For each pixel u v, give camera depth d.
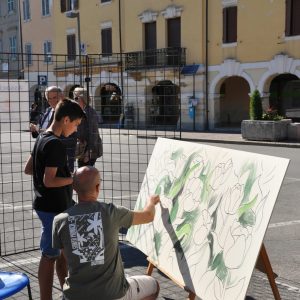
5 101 6.03
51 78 27.42
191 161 4.04
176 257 3.80
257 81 24.48
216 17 25.75
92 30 32.84
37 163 4.22
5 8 42.44
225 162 3.59
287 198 8.94
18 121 6.20
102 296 3.09
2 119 6.05
